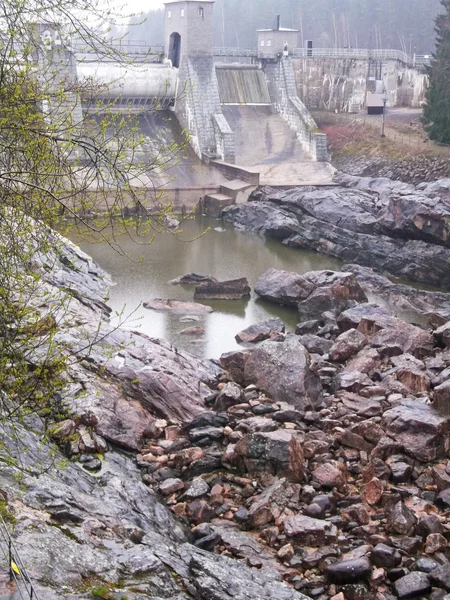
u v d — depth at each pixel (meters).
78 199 12.68
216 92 79.62
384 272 52.12
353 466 22.64
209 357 34.97
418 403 25.31
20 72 10.34
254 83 88.56
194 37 78.62
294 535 18.64
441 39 75.56
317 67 93.00
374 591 17.12
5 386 11.51
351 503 20.69
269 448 21.69
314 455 22.88
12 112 10.39
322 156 79.88
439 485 21.55
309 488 20.84
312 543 18.61
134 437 23.59
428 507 20.47
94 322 30.95
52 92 10.75
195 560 16.05
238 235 62.91
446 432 23.41
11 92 10.45
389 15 149.00
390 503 20.56
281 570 17.62
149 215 11.62
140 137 11.57
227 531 19.05
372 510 20.55
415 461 22.84
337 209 59.72
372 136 80.56
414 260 50.72
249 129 84.25
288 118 85.56
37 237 11.61
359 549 18.34
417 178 69.12
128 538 16.61
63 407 23.02
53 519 15.98
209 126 78.56
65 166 10.88
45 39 11.59
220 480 21.89
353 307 38.84
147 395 25.84
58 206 11.02
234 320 41.25
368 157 76.94
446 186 56.62
